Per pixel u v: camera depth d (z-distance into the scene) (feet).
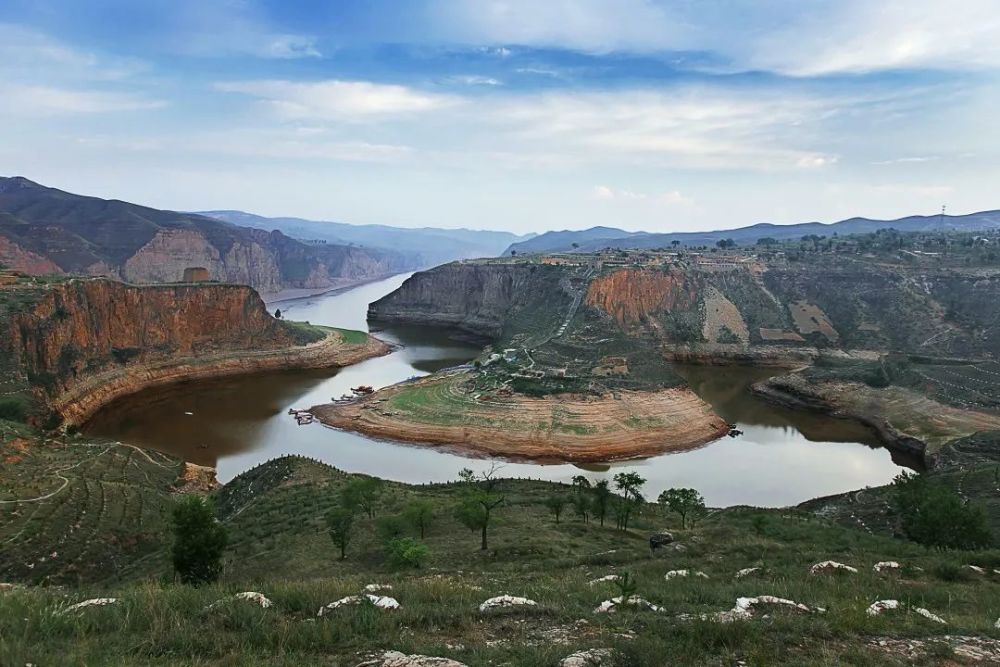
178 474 223.71
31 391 281.95
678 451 278.26
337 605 51.29
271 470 197.77
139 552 147.23
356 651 40.55
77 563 134.21
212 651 40.63
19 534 136.77
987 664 39.68
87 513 156.25
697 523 156.87
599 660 38.40
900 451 281.74
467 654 39.52
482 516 116.67
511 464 259.19
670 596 57.72
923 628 45.73
